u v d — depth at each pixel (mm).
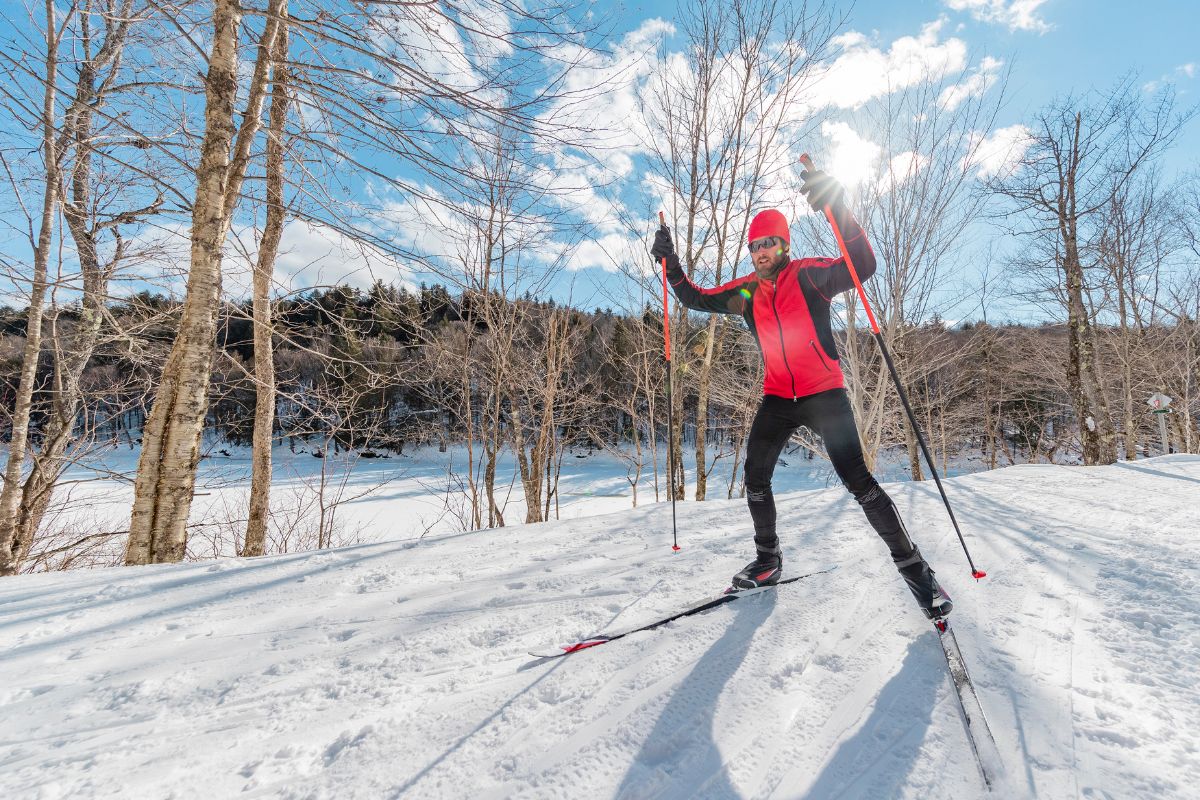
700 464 9680
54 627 1974
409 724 1304
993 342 19359
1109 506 3566
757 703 1323
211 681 1565
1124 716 1219
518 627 1863
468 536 3283
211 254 4113
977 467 24703
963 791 1010
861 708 1291
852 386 8969
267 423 5934
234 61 4188
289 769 1162
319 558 2828
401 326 7516
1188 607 1774
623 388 13789
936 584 1737
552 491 12414
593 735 1224
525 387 10609
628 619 1888
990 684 1371
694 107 9586
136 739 1280
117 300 5844
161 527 3887
